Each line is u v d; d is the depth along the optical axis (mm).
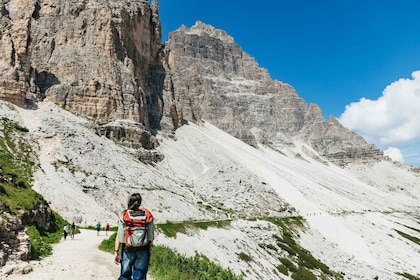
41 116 108562
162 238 63219
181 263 26672
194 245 68375
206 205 113062
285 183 177750
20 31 125188
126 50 161000
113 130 128875
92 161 97562
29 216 33531
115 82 140750
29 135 96188
